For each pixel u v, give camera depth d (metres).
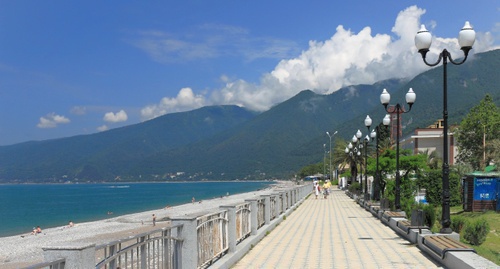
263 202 15.70
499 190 25.66
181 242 7.34
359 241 13.44
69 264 4.23
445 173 11.77
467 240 14.43
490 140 50.69
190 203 81.00
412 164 30.33
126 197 115.44
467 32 11.54
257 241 13.15
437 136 58.22
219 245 9.41
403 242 13.08
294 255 11.12
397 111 19.34
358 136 38.75
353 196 38.50
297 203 29.56
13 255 28.58
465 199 26.80
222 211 9.73
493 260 10.50
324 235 14.88
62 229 43.25
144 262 5.88
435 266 9.53
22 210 75.38
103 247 4.80
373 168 32.44
